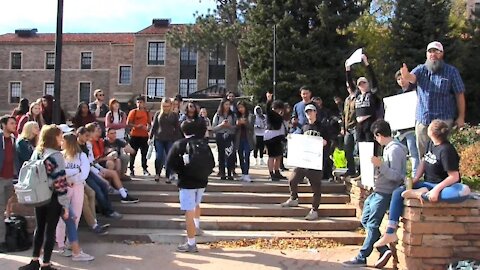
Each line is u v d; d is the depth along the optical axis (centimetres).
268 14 2894
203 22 3578
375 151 880
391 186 721
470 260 678
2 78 5556
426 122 736
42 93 5509
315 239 866
